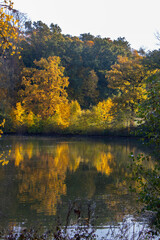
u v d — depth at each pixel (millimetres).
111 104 42812
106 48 65312
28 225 7512
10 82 32656
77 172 15016
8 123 38875
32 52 56250
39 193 11062
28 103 44469
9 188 11812
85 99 58250
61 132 40312
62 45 62219
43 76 44906
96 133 39469
